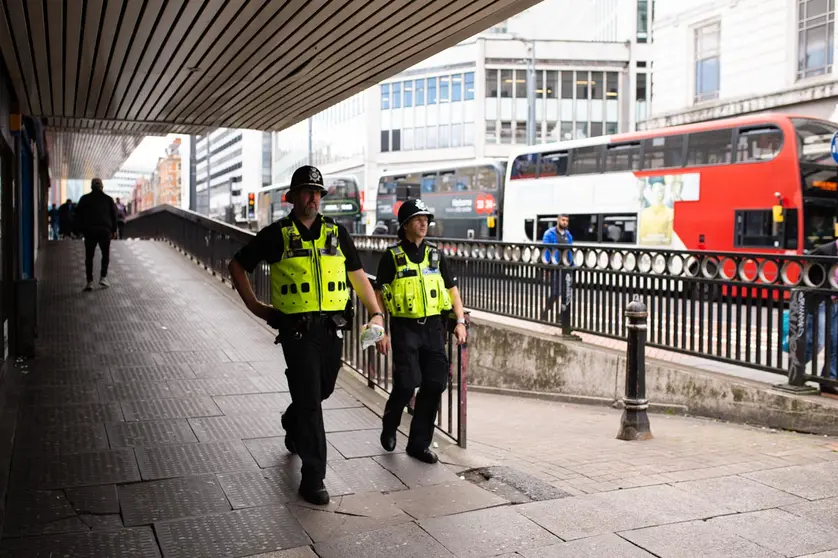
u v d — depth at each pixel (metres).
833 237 16.38
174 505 4.28
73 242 22.03
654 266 8.82
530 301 10.98
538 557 3.60
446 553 3.66
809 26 23.56
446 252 13.58
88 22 8.33
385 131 59.50
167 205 21.70
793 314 6.93
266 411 6.20
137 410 6.14
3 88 8.80
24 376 7.13
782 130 16.27
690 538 3.83
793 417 6.81
